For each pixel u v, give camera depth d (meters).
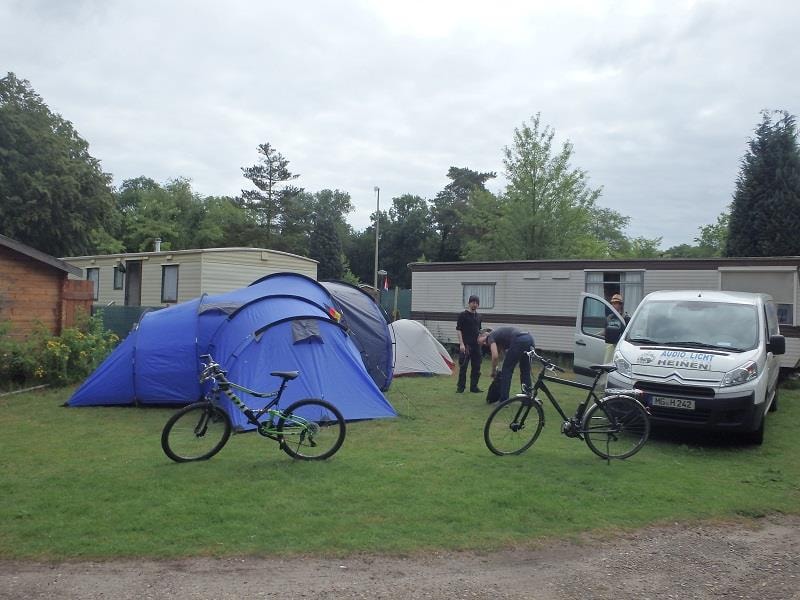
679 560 4.87
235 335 9.88
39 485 6.22
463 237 56.16
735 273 15.80
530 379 10.67
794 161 26.36
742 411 8.17
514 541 5.10
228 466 6.95
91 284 14.28
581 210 33.25
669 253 57.34
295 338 9.78
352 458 7.41
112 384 10.68
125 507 5.59
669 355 8.67
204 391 10.39
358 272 71.38
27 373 12.37
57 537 4.95
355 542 4.96
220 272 21.42
